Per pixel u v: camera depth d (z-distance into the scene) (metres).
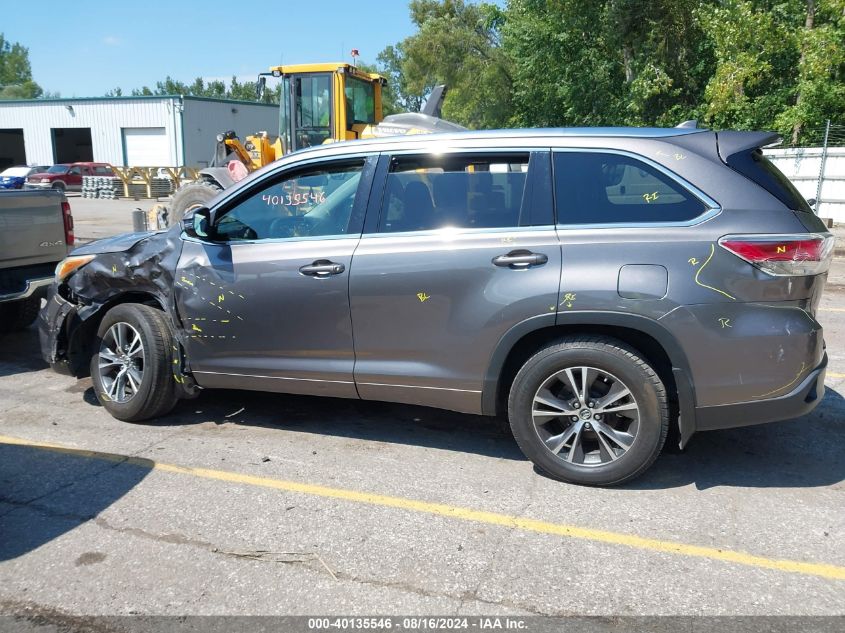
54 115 44.25
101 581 3.05
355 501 3.76
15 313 7.44
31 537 3.40
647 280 3.59
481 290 3.86
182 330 4.65
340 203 4.29
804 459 4.27
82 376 5.41
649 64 21.77
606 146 3.83
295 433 4.73
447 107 40.94
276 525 3.51
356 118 12.43
